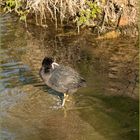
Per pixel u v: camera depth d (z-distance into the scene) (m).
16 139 12.11
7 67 16.42
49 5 21.80
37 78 15.64
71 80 14.07
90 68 16.47
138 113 13.40
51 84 14.35
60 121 13.12
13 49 18.22
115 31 19.94
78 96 14.45
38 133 12.50
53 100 14.31
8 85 15.09
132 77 15.69
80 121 13.11
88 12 19.98
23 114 13.45
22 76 15.74
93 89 14.82
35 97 14.47
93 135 12.39
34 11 21.95
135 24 20.47
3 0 22.77
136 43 18.88
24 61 17.03
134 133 12.41
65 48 18.50
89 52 18.03
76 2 20.78
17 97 14.38
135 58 17.34
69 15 21.41
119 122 12.98
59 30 20.38
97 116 13.33
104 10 20.70
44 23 21.03
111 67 16.55
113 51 18.09
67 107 13.86
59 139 12.23
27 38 19.47
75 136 12.38
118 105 13.87
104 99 14.23
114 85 15.10
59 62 17.05
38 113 13.55
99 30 20.00
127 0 20.78
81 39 19.42
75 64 16.88
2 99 14.23
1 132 12.46
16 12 21.67
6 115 13.35
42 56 17.58
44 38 19.55
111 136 12.30
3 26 20.62
